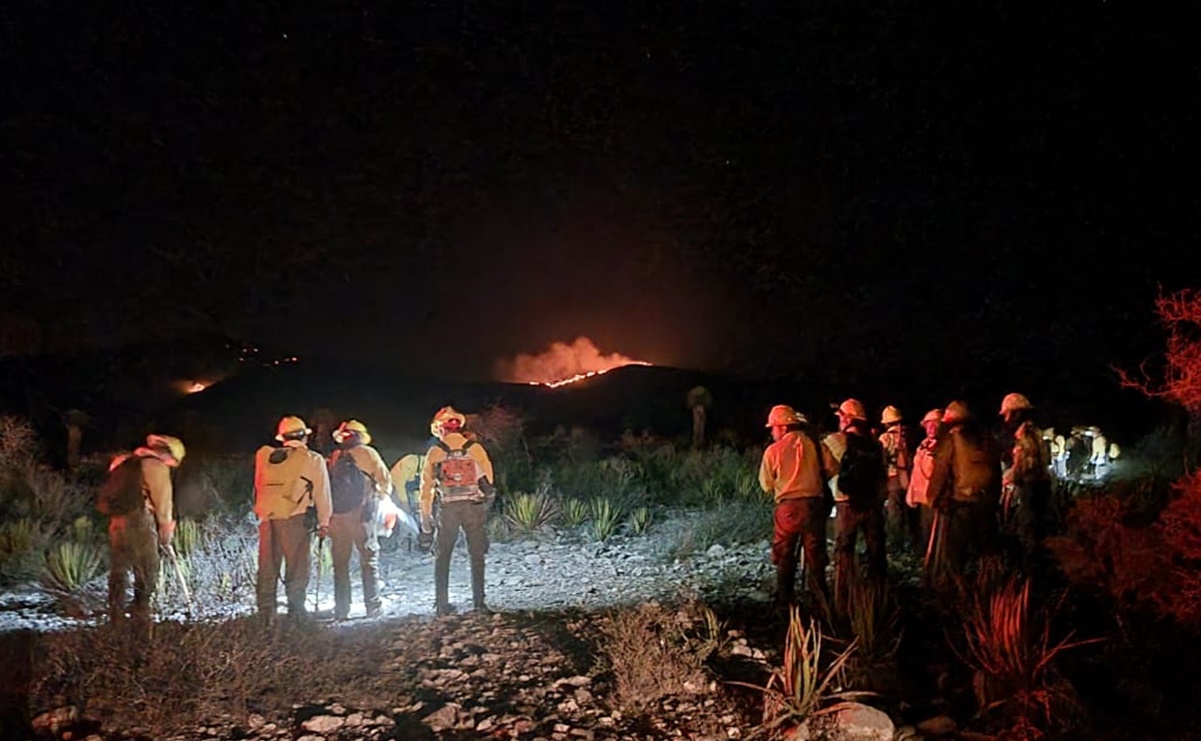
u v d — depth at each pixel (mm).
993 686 6305
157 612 8242
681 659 6883
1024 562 9242
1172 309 7699
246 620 7578
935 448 8938
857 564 8562
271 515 8219
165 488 8039
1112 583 7855
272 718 5977
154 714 5895
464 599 10227
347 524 8922
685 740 5781
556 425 32344
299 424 8359
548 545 13375
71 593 10016
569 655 7457
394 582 11172
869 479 8906
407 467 11586
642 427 31312
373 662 7102
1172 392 7707
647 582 10898
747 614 9016
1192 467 14844
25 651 7129
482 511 9109
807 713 6000
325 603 9898
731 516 14180
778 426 8875
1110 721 6180
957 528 8836
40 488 15375
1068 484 15344
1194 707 6391
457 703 6336
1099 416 30266
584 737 5789
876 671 6812
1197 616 7156
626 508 15625
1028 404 10039
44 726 5758
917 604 9102
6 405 32562
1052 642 7207
